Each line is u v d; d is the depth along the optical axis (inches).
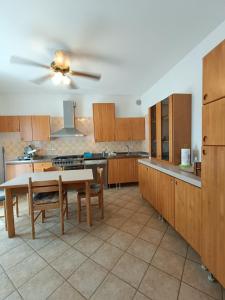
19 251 81.0
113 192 164.4
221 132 53.1
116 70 129.3
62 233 94.3
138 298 55.8
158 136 129.2
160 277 63.9
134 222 105.5
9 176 166.4
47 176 108.0
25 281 63.7
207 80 59.3
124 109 206.7
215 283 60.8
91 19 74.5
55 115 195.2
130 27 80.8
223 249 53.0
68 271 67.9
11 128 174.9
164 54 108.3
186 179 75.0
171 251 78.3
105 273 66.4
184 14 73.7
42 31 81.4
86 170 126.3
